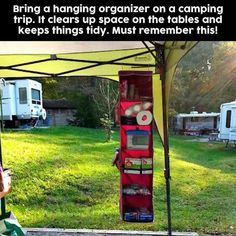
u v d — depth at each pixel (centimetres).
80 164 698
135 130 290
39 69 328
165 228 384
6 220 240
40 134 1088
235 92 1908
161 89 293
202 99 1936
